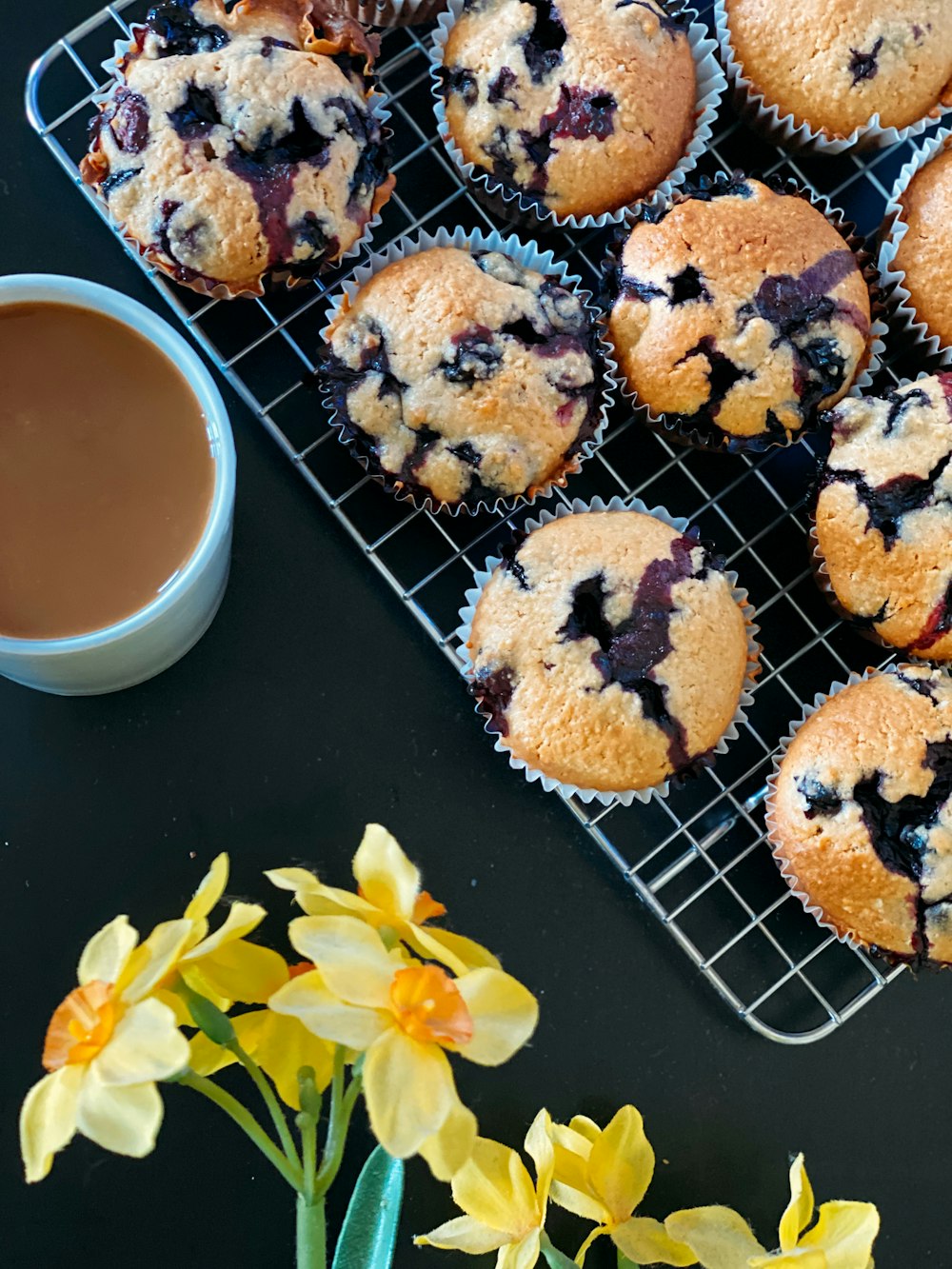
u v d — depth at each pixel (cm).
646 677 33
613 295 36
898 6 36
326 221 33
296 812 36
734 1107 36
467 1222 29
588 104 35
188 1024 24
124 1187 34
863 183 39
